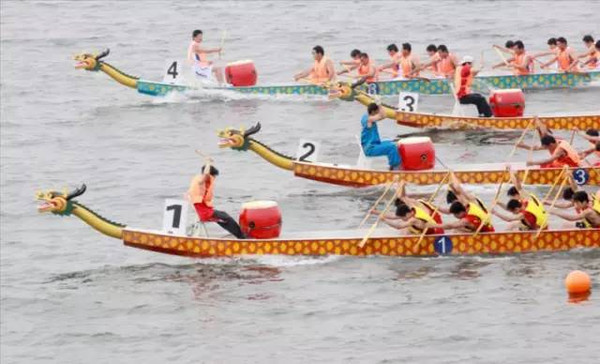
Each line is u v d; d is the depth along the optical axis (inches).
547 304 3408.0
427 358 3166.8
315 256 3752.5
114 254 4001.0
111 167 4982.8
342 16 7849.4
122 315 3531.0
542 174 4320.9
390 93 5772.6
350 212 4227.4
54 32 7741.1
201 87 5885.8
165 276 3757.4
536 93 5713.6
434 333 3294.8
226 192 4562.0
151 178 4817.9
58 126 5629.9
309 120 5506.9
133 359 3275.1
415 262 3703.3
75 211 3779.5
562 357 3134.8
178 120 5595.5
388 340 3275.1
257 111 5669.3
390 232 3796.8
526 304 3415.4
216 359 3235.7
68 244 4136.3
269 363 3193.9
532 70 5792.3
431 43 7012.8
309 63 6663.4
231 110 5698.8
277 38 7327.8
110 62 6899.6
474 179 4347.9
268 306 3496.6
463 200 3725.4
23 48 7332.7
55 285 3772.1
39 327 3503.9
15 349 3385.8
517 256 3703.3
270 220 3764.8
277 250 3747.5
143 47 7258.9
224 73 5964.6
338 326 3366.1
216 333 3376.0
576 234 3708.2
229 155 5054.1
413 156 4367.6
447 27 7381.9
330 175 4399.6
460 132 5128.0
